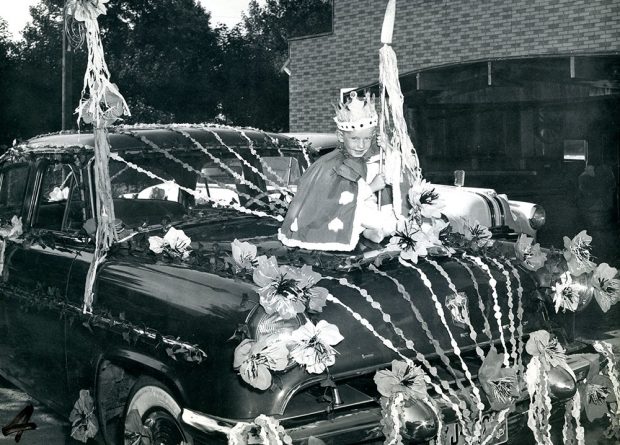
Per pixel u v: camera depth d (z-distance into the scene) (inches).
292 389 120.9
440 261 147.8
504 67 500.1
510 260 156.6
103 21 1264.8
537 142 608.7
